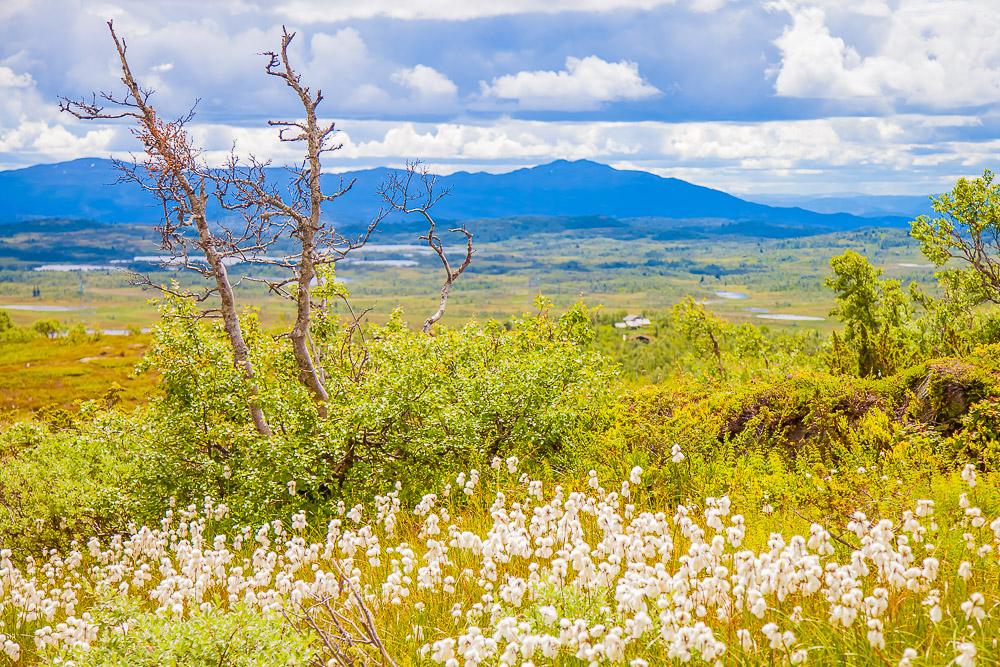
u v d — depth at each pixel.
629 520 8.26
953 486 7.38
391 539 9.05
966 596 5.14
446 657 4.68
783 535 7.06
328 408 12.61
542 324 16.72
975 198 27.55
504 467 11.24
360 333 16.70
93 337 111.50
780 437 10.67
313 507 11.33
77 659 5.70
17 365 88.94
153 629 5.40
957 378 10.10
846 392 11.08
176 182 12.55
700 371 18.00
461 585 6.77
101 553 10.91
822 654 4.65
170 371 12.64
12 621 8.65
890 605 4.94
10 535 12.22
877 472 8.71
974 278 27.70
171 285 13.16
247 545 10.66
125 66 12.19
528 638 4.31
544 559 6.92
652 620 5.03
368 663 5.21
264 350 14.92
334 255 14.26
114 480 13.47
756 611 4.45
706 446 10.36
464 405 12.55
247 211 13.11
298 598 6.13
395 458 11.88
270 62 12.88
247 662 5.05
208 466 12.23
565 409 12.51
